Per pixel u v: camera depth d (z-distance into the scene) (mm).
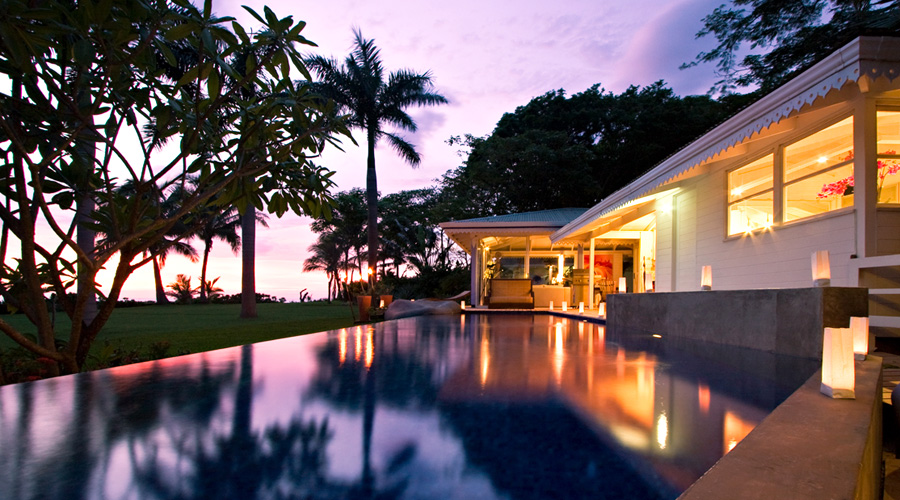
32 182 2918
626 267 18703
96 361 4590
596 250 18891
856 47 3348
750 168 6848
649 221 12641
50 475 1031
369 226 21469
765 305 3619
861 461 913
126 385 2193
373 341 4629
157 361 3102
